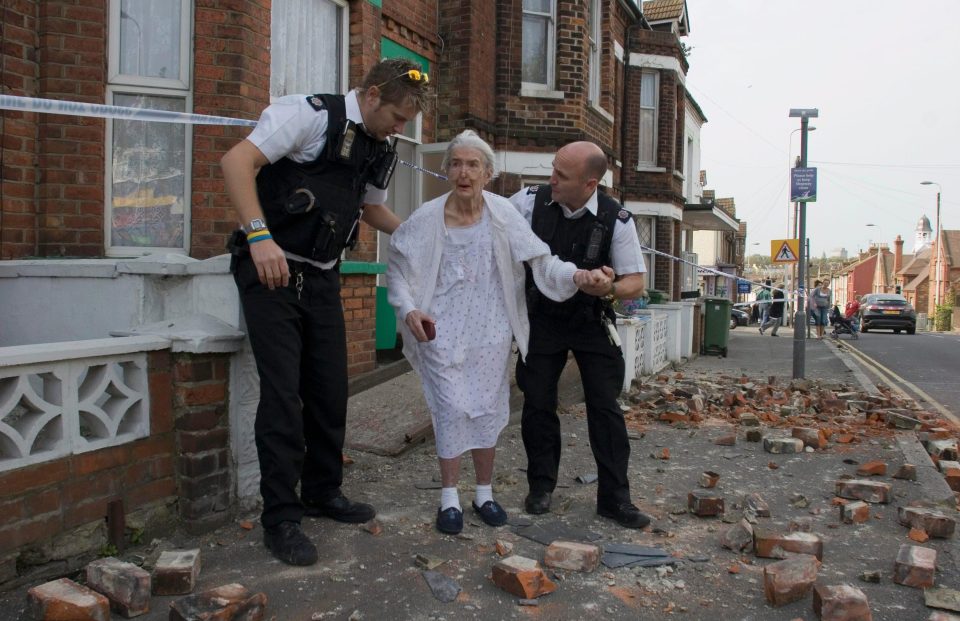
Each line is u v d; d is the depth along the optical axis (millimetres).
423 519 3809
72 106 3244
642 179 17562
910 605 2980
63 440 2949
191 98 5203
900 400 8594
